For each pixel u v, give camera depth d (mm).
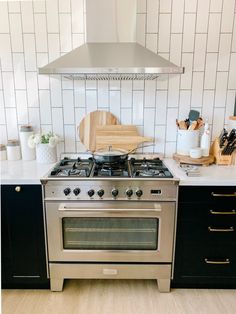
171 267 1839
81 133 2209
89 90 2162
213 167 1991
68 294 1879
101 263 1827
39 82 2141
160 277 1854
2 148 2160
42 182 1680
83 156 2217
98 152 2049
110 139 2195
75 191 1670
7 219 1771
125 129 2188
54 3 1996
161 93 2162
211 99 2168
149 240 1802
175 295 1872
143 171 1828
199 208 1744
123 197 1695
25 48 2076
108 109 2197
